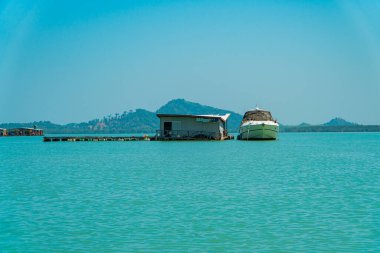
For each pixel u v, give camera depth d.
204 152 128.38
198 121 181.12
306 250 32.12
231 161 99.88
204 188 58.94
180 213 43.53
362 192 55.28
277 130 199.38
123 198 51.78
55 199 51.53
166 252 31.94
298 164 93.31
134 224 39.38
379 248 32.44
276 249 32.41
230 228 37.84
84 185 62.81
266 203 48.19
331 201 49.19
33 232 37.12
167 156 115.06
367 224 38.75
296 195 53.16
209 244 33.62
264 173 76.19
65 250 32.66
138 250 32.41
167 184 62.88
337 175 73.44
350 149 159.88
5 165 96.25
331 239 34.56
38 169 86.94
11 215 43.19
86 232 37.00
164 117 181.38
